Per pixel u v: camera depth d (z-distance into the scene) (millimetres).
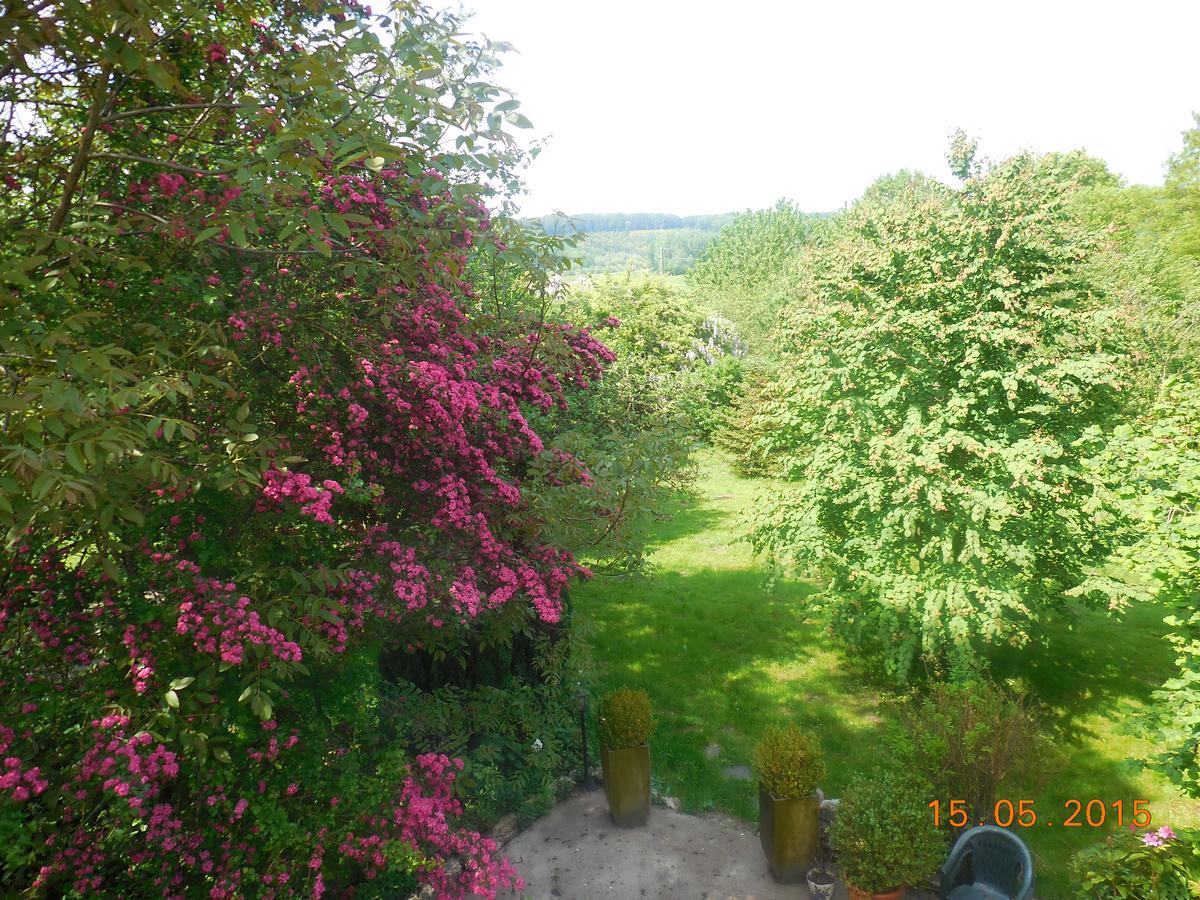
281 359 4688
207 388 4203
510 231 5668
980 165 8305
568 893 5434
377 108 4457
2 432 2936
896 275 8094
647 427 9406
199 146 4891
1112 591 6031
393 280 4676
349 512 5086
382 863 4230
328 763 4395
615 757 6098
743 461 21375
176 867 3752
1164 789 6766
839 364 8281
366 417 4496
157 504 4012
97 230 3955
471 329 6160
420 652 6609
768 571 9805
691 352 28766
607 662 9633
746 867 5715
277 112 3811
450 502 4824
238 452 3758
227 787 3883
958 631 7297
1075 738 7770
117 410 3146
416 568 4484
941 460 7836
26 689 3643
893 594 7797
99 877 3453
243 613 3564
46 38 3057
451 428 4766
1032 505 7762
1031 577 7914
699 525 16469
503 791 6383
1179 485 4992
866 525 8602
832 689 8844
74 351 3240
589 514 6238
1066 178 8258
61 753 3518
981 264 7445
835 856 5473
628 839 6078
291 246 4141
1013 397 7074
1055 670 9234
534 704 7059
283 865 3898
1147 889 4477
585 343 7160
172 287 4223
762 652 9891
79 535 3572
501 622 5777
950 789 5906
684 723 8117
